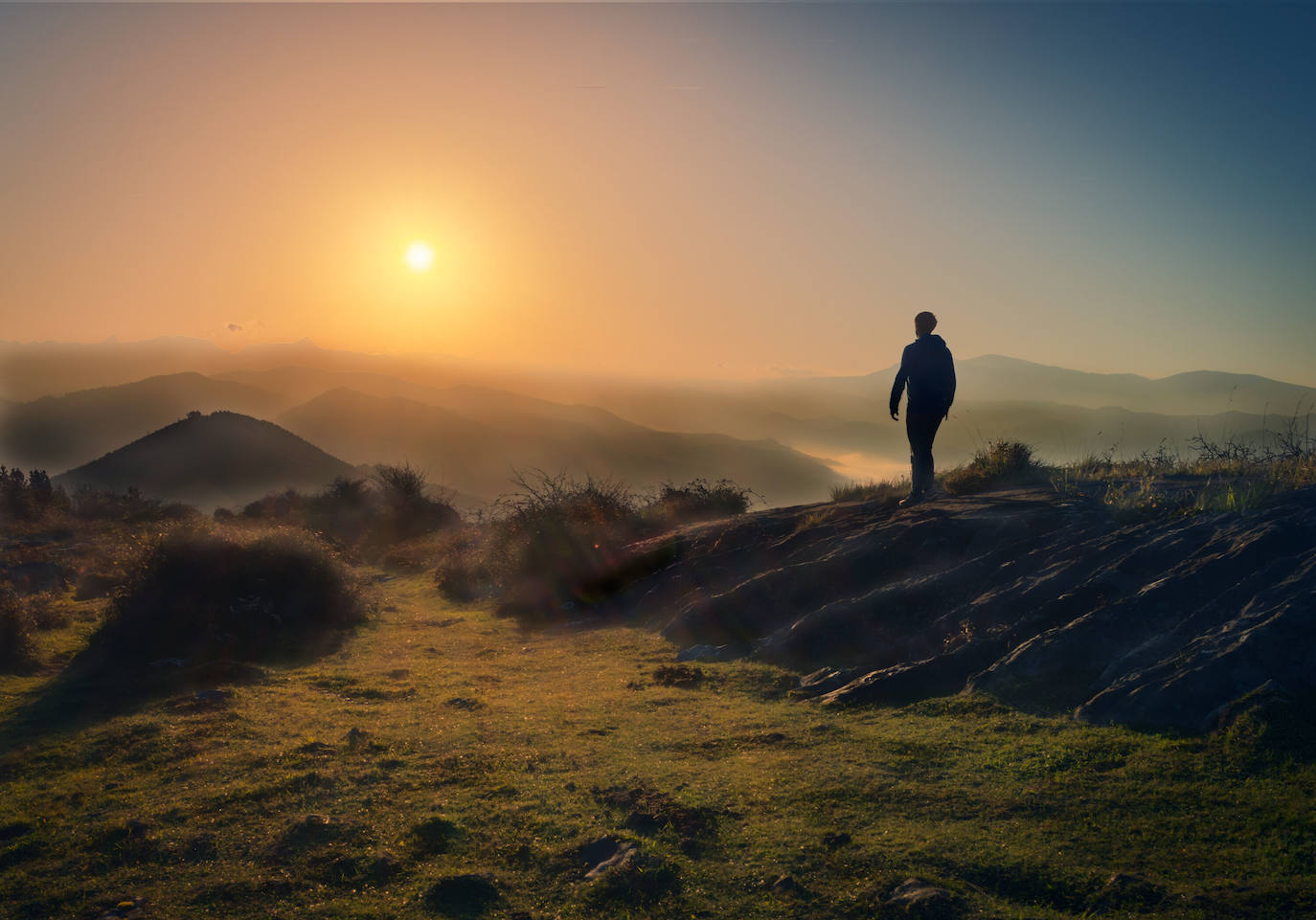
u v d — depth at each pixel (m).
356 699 7.96
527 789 5.18
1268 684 5.01
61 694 8.22
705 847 4.23
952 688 6.45
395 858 4.29
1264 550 6.48
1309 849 3.66
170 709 7.55
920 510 10.88
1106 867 3.72
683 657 9.04
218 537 12.00
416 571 21.23
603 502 17.94
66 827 4.92
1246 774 4.39
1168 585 6.43
